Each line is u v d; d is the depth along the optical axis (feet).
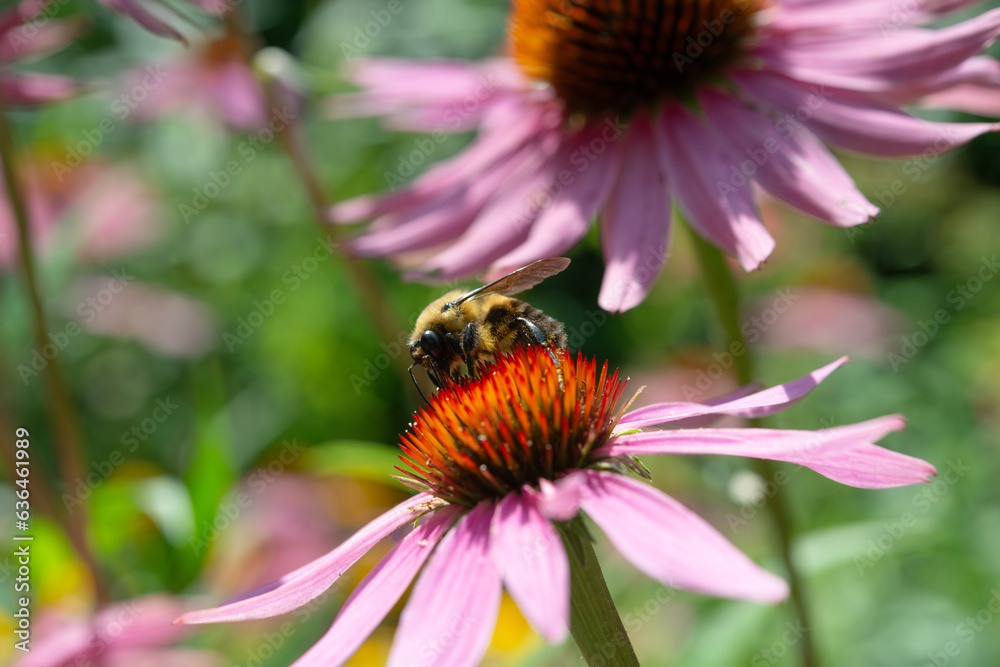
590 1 0.81
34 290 0.82
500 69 0.88
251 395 1.46
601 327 1.59
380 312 0.93
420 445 0.67
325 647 0.62
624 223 0.77
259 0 1.49
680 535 0.60
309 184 0.94
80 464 0.83
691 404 0.68
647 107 0.80
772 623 0.93
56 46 0.89
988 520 1.11
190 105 1.09
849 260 1.54
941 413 1.29
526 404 0.65
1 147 0.81
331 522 1.01
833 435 0.60
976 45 0.75
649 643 0.95
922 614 1.05
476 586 0.61
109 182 1.32
